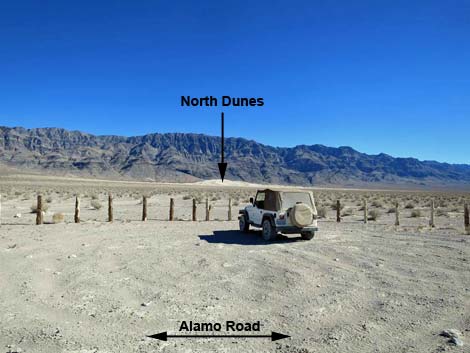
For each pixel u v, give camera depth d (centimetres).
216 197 5469
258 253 1277
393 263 1129
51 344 570
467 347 562
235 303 763
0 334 606
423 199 5938
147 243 1451
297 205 1495
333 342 582
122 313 701
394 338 597
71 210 2931
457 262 1141
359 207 3969
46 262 1102
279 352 552
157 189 8881
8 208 2992
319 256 1234
